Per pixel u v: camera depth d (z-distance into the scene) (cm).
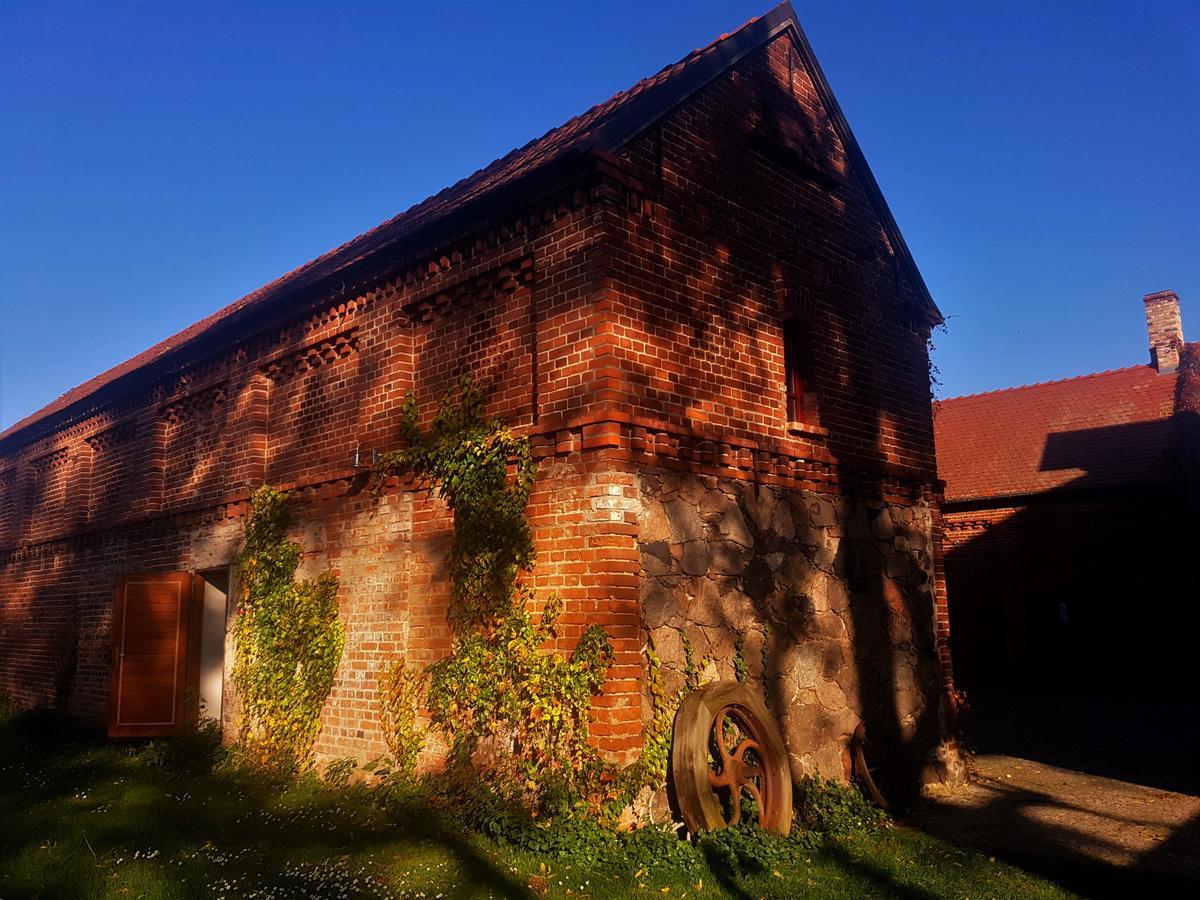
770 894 586
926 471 1084
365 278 965
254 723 1019
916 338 1125
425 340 910
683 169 827
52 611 1504
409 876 614
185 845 699
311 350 1050
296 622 977
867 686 913
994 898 590
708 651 755
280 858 660
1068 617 2059
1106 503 2053
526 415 784
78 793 895
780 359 903
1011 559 2147
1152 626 1959
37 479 1658
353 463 961
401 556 871
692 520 762
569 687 685
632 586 697
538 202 786
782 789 724
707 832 659
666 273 784
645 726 693
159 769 1014
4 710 1482
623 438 711
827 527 910
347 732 899
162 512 1246
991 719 1462
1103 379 2447
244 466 1116
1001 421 2459
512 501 758
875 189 1086
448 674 786
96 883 601
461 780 752
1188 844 729
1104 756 1118
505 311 825
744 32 928
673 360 773
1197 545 1897
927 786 945
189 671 1156
